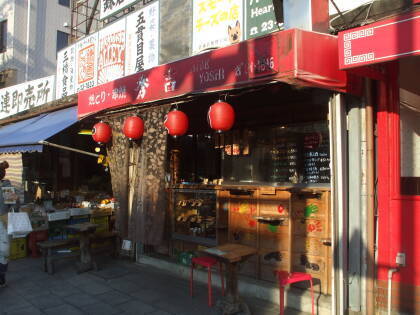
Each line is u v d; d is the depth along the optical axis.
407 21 3.07
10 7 14.41
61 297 5.52
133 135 5.53
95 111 6.09
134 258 7.44
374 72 4.04
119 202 6.09
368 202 4.32
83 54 9.09
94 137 6.16
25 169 9.92
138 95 5.22
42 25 15.12
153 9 7.24
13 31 14.23
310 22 3.75
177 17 6.75
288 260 5.15
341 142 4.31
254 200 5.66
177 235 6.85
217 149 6.76
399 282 4.14
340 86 3.90
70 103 8.77
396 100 4.26
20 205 8.57
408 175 4.34
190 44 6.47
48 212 8.42
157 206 5.40
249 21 5.55
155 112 5.47
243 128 6.20
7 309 5.07
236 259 4.32
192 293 5.50
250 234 5.71
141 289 5.81
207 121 6.91
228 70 4.02
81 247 6.88
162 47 7.05
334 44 3.78
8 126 10.41
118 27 8.08
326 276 4.89
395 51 3.13
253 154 6.05
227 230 6.11
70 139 10.58
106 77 8.37
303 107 5.39
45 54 15.17
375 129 4.43
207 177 6.99
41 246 6.74
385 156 4.28
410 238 4.08
